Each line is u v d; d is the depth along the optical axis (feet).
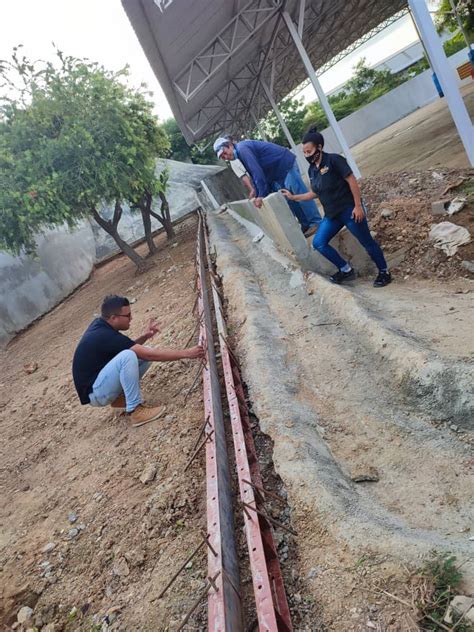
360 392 12.16
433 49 21.79
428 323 13.24
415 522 8.45
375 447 10.52
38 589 10.95
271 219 20.12
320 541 8.25
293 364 14.33
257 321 16.96
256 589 7.20
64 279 52.70
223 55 33.12
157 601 9.18
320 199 16.40
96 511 12.50
